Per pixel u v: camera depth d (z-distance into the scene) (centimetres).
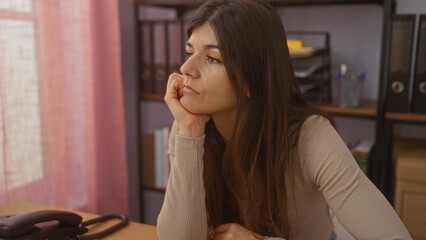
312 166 95
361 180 91
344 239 137
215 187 108
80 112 205
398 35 162
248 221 102
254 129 93
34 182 182
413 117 164
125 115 256
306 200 106
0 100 164
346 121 214
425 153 172
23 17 169
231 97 90
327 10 205
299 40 198
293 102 102
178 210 95
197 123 95
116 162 228
